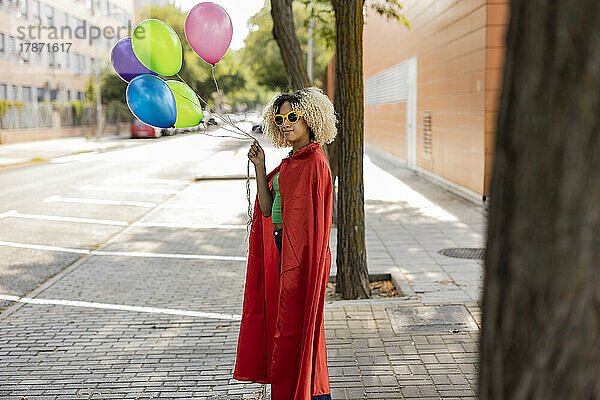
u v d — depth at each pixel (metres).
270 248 3.74
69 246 9.45
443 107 15.45
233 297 6.61
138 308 6.24
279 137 3.81
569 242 1.32
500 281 1.45
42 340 5.34
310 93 3.56
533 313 1.38
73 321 5.85
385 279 7.14
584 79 1.28
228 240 9.84
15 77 37.78
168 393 4.25
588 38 1.27
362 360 4.66
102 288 7.04
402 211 11.94
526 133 1.36
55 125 40.94
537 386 1.40
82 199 14.59
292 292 3.48
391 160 24.48
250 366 3.85
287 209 3.48
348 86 5.96
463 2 13.34
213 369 4.66
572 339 1.35
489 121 11.96
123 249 9.22
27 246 9.45
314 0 11.55
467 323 5.40
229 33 4.20
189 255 8.77
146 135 43.69
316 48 36.06
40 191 15.97
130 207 13.41
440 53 15.58
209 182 18.02
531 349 1.40
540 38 1.33
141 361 4.83
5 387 4.37
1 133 34.75
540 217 1.35
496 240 1.46
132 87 3.89
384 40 25.97
